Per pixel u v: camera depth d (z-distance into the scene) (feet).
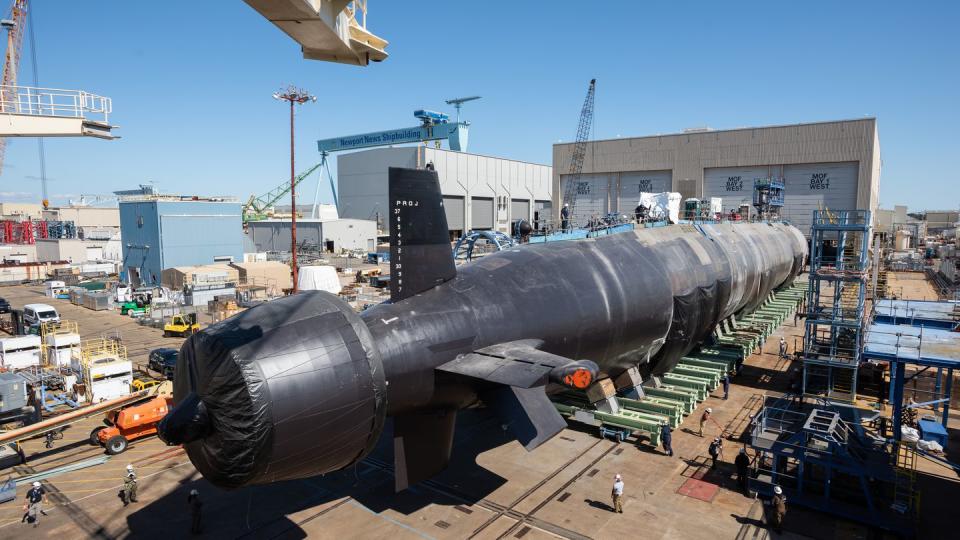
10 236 367.86
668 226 89.97
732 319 107.76
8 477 65.62
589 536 50.49
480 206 368.27
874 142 194.49
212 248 243.19
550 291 59.00
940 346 67.67
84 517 55.67
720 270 88.94
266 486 60.85
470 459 65.72
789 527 52.11
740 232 113.09
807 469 60.23
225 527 53.01
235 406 36.19
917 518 52.85
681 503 56.03
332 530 52.01
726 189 224.74
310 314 41.09
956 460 65.98
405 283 50.29
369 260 300.40
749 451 67.46
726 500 56.70
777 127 210.79
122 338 142.51
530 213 413.59
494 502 56.39
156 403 76.89
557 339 57.62
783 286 144.36
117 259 322.96
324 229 343.87
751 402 85.15
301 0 37.65
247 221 395.14
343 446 40.19
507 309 54.24
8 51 227.20
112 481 63.87
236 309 162.91
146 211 232.12
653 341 72.23
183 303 182.19
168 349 107.76
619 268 68.90
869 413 67.51
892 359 63.57
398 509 55.42
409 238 50.44
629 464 64.39
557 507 55.36
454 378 48.55
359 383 39.78
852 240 108.27
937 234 546.26
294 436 37.52
